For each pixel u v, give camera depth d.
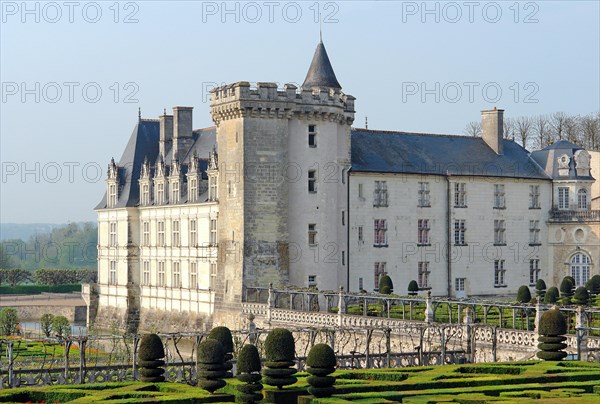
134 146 120.44
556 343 59.03
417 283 102.12
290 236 95.44
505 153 114.00
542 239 113.81
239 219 93.62
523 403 45.72
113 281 119.50
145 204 114.56
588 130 164.25
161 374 53.34
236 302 93.25
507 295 110.44
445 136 111.56
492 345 64.75
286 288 90.94
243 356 48.22
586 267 111.69
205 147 110.81
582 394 49.34
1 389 50.38
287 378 49.69
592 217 111.25
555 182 114.25
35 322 127.25
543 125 167.62
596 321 72.19
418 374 54.81
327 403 46.78
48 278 171.12
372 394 48.81
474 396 48.31
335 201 97.69
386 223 101.81
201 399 47.69
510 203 111.25
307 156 96.25
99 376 55.34
